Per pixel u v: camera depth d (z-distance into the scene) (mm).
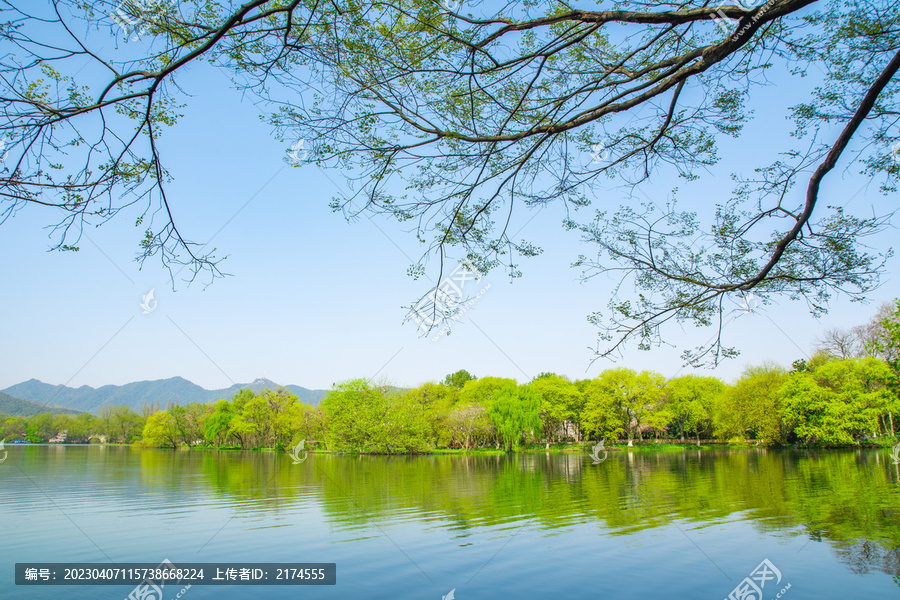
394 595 8070
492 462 37969
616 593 8016
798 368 46719
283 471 29062
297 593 8188
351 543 11086
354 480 23797
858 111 4680
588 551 10250
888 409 37562
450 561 9711
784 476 22734
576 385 69062
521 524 12945
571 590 8164
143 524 13148
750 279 6191
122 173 4723
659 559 9641
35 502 16984
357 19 5152
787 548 10156
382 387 51219
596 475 25422
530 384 64500
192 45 4902
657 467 29922
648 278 6754
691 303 6535
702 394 58156
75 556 10203
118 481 23234
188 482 22875
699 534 11500
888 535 11055
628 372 57406
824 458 33594
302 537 11625
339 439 49938
